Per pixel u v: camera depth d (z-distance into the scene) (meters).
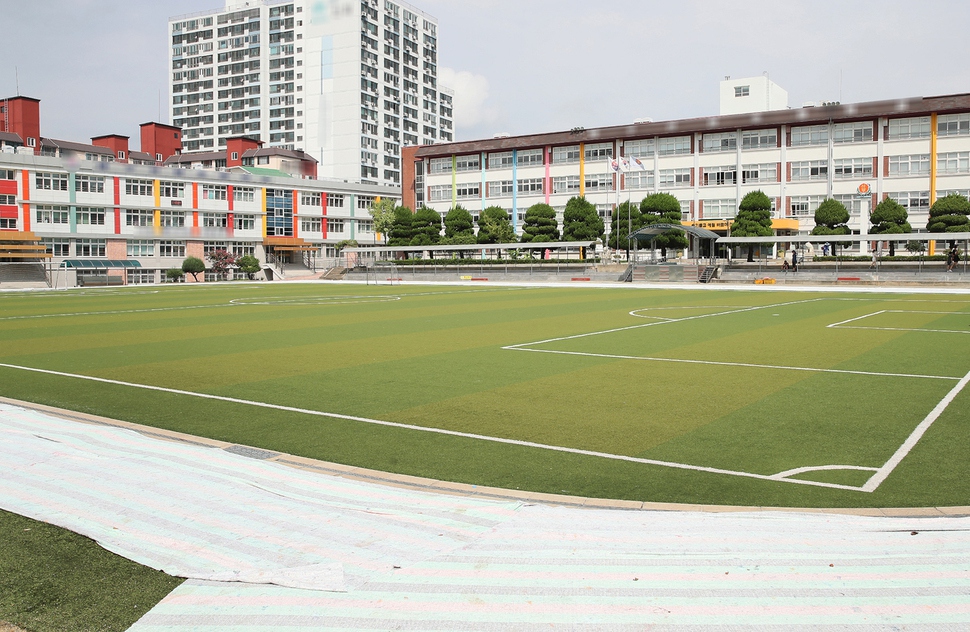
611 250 70.44
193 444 7.99
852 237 50.53
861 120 64.12
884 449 7.73
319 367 13.61
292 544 4.77
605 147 75.25
